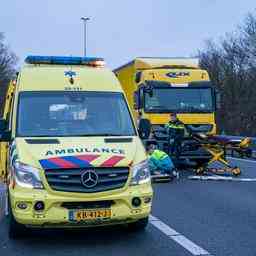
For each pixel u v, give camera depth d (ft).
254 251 25.54
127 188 25.71
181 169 62.90
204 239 27.81
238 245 26.63
